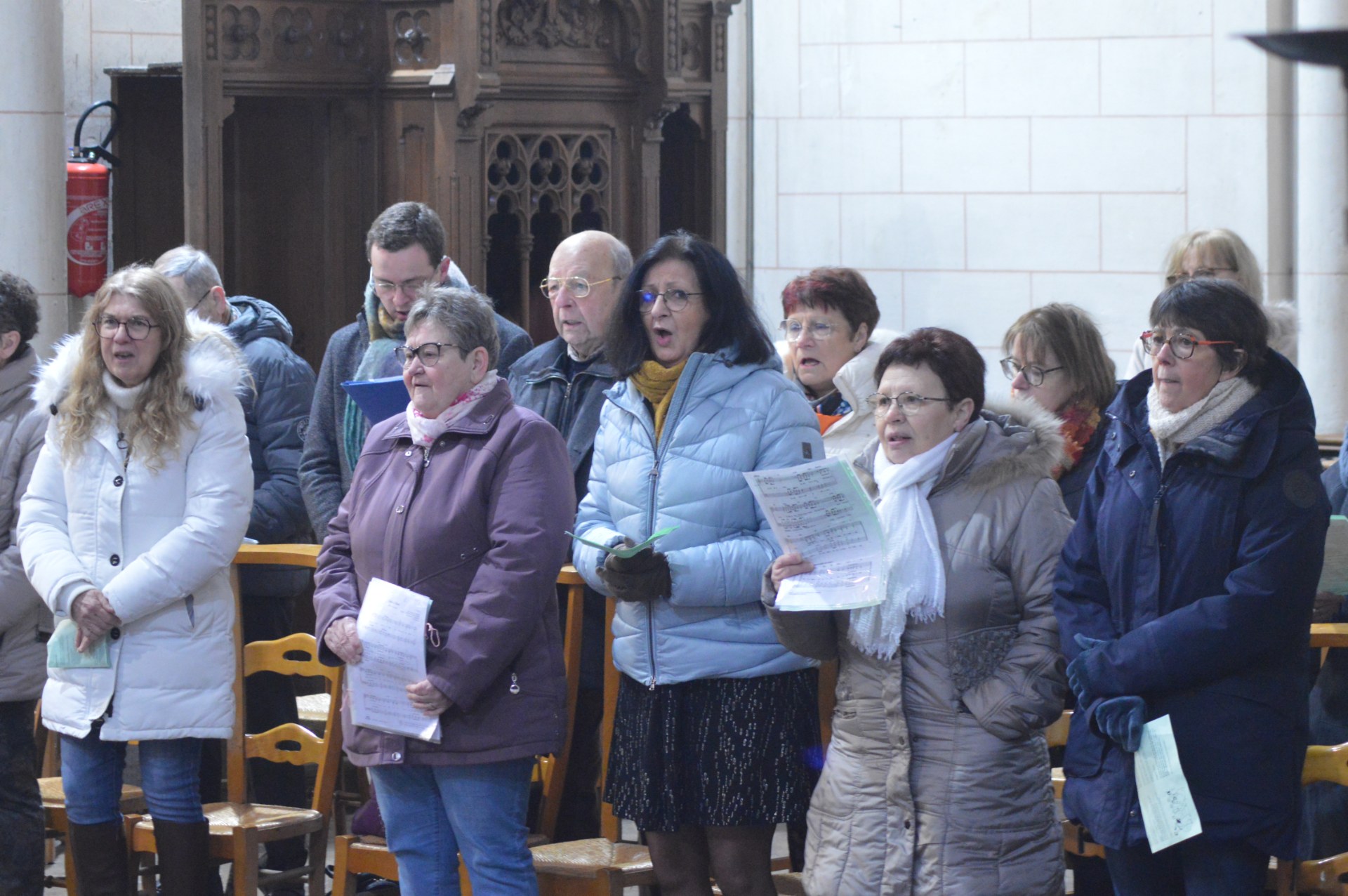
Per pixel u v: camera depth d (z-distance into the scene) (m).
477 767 4.78
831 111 10.77
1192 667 4.03
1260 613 3.97
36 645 5.84
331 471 6.65
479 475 4.82
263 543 6.82
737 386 4.89
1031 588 4.39
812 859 4.56
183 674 5.45
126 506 5.44
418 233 6.31
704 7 9.02
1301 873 4.84
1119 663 4.12
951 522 4.44
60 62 9.07
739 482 4.80
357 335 6.68
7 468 5.88
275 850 6.83
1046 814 4.40
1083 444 5.67
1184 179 9.88
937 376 4.46
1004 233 10.42
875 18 10.57
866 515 4.34
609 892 5.10
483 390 4.95
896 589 4.39
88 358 5.51
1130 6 9.91
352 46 8.40
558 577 5.54
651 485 4.86
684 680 4.75
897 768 4.38
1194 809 3.98
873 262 10.80
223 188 8.73
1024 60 10.24
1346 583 5.32
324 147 8.59
